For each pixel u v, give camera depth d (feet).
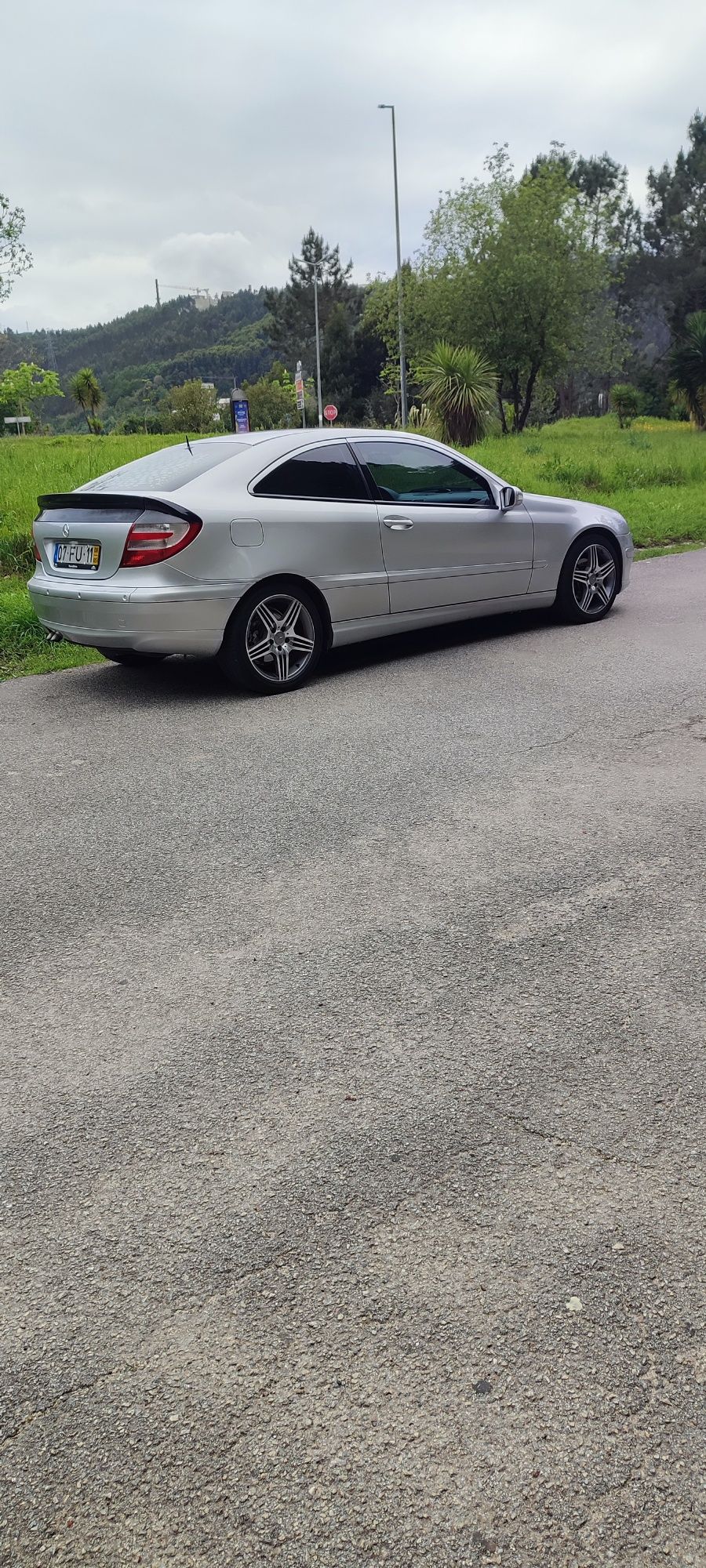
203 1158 6.95
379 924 10.05
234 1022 8.51
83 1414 5.21
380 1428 5.06
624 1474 4.80
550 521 23.11
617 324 175.63
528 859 11.34
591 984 8.82
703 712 16.58
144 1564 4.52
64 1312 5.81
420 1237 6.20
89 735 16.99
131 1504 4.77
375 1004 8.66
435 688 18.89
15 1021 8.68
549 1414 5.09
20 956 9.77
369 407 290.15
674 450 84.02
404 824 12.53
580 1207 6.39
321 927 10.03
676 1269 5.91
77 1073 7.94
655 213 204.95
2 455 68.28
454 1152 6.90
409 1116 7.27
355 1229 6.29
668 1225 6.23
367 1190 6.59
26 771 15.26
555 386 196.75
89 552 18.25
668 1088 7.46
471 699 18.04
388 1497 4.74
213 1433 5.08
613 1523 4.60
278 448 19.39
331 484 19.67
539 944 9.52
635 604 26.68
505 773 14.16
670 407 178.70
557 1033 8.14
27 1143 7.17
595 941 9.53
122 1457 4.98
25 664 22.40
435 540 20.95
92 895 11.00
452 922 10.00
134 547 17.51
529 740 15.56
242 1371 5.40
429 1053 7.97
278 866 11.50
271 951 9.63
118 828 12.88
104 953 9.74
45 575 19.36
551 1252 6.06
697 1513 4.63
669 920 9.86
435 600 21.21
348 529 19.51
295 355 338.13
